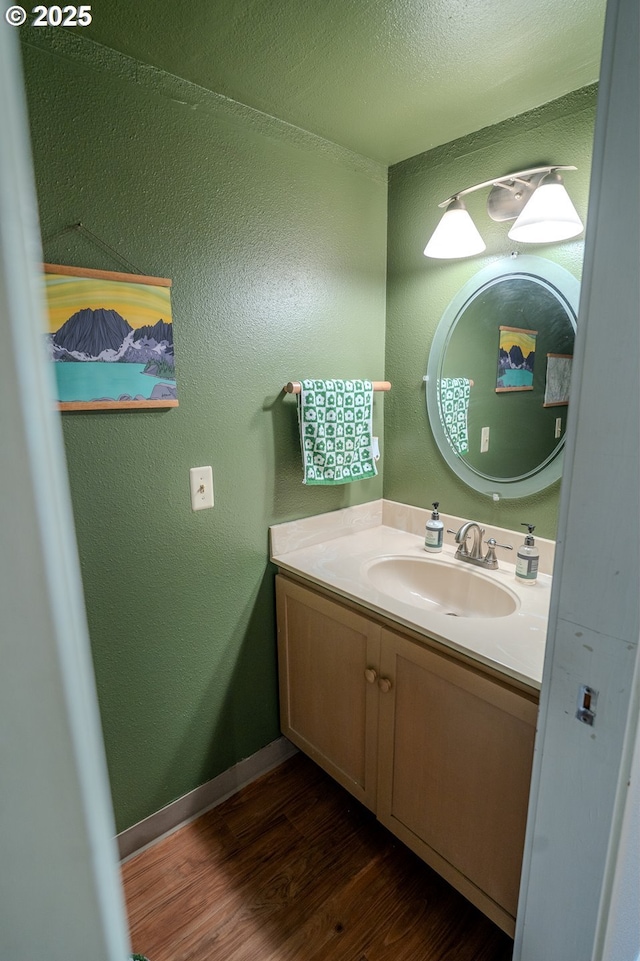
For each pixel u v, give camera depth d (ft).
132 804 4.66
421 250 5.57
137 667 4.49
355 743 4.77
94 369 3.79
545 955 2.93
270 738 5.78
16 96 0.78
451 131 4.87
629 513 2.13
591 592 2.32
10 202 0.77
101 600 4.17
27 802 0.94
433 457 5.79
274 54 3.69
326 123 4.71
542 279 4.51
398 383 6.06
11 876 0.94
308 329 5.26
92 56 3.50
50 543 0.89
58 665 0.94
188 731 4.97
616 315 2.02
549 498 4.74
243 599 5.19
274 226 4.79
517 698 3.24
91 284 3.69
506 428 4.99
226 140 4.31
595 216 2.03
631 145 1.87
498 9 3.27
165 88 3.88
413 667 3.98
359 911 4.16
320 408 5.09
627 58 1.82
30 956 0.99
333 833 4.93
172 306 4.18
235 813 5.18
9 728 0.90
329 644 4.84
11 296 0.79
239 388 4.77
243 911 4.17
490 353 5.03
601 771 2.44
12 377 0.80
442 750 3.86
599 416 2.15
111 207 3.75
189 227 4.19
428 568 5.24
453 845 3.92
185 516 4.57
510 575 4.77
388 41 3.55
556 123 4.29
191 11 3.23
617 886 2.62
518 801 3.38
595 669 2.37
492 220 4.83
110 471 4.04
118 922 1.11
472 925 4.04
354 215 5.49
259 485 5.11
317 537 5.72
